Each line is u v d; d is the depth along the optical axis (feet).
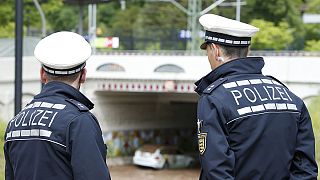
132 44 107.65
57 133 13.93
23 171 14.33
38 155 14.07
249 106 14.16
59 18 161.89
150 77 94.22
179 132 116.98
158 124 113.39
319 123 62.28
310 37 133.69
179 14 156.04
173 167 106.93
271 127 14.20
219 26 14.66
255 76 14.79
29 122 14.43
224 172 13.39
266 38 127.34
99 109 101.71
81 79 15.05
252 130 14.02
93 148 13.70
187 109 118.42
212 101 14.06
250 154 14.03
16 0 39.37
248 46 14.94
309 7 136.98
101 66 98.32
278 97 14.61
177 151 108.17
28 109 14.78
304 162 14.74
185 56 91.66
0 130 56.03
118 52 99.86
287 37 127.44
